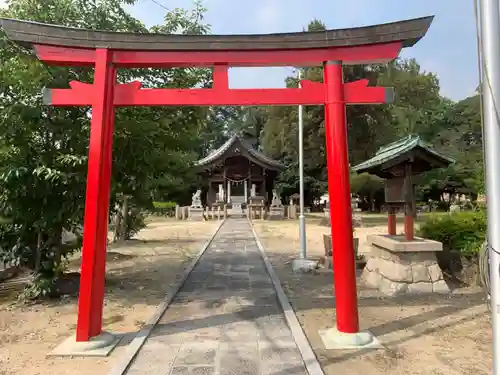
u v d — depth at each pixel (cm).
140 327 554
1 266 834
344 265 499
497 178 295
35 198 638
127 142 705
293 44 521
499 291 286
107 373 409
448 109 2766
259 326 557
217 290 780
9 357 452
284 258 1151
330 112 518
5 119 604
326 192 3102
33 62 650
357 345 475
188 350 470
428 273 727
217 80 533
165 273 944
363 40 516
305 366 422
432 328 541
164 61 527
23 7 699
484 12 305
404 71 2928
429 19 508
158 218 2961
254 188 3506
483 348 471
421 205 3291
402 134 2645
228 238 1684
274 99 530
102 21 759
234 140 3067
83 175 637
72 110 693
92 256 487
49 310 635
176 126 816
